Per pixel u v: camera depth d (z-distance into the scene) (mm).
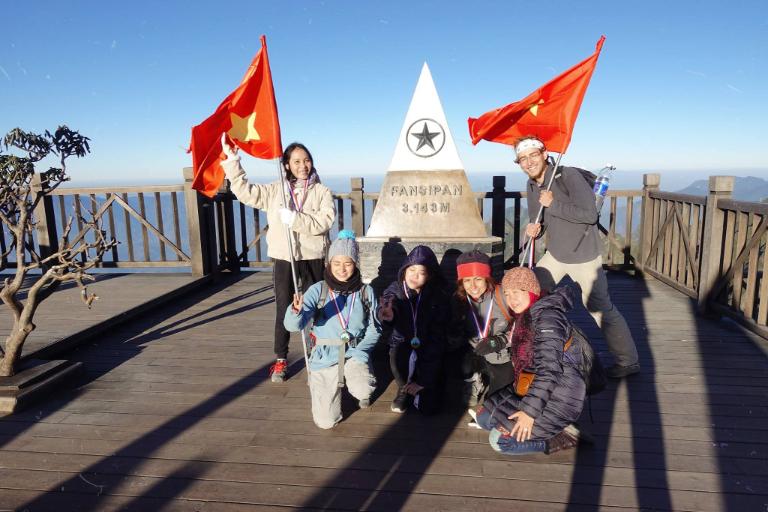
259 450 2533
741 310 4426
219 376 3496
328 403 2721
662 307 5082
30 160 2916
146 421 2846
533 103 3291
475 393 2961
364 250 3854
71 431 2732
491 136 3549
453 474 2312
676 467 2350
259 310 5234
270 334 4430
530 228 3250
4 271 7309
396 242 3795
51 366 3322
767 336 3922
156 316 5039
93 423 2822
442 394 2969
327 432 2715
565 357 2295
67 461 2438
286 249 3289
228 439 2645
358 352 2922
